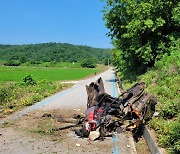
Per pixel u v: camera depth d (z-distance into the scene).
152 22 25.03
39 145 8.40
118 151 7.97
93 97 10.72
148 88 17.53
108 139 9.08
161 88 14.93
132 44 27.75
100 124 9.30
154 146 7.42
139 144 8.80
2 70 74.69
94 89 10.88
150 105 10.12
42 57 191.12
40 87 24.27
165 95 14.03
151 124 9.73
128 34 27.41
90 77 48.12
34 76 49.03
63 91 23.92
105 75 56.25
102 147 8.30
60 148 8.15
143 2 26.38
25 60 155.12
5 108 14.62
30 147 8.20
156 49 26.78
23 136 9.30
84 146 8.37
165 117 10.45
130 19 29.25
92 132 9.10
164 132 8.55
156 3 25.34
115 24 31.84
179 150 6.91
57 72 68.31
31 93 20.55
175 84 15.38
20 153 7.67
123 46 31.25
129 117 9.93
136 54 29.59
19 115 12.83
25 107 15.26
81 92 22.91
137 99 10.27
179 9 25.31
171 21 26.81
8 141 8.75
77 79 42.09
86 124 9.30
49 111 13.91
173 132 7.51
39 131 9.88
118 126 9.83
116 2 30.84
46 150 7.95
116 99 10.59
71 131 9.95
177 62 19.66
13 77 45.31
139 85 10.88
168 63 22.20
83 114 12.92
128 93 10.66
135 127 9.35
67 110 14.19
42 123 11.12
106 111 9.95
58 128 10.16
